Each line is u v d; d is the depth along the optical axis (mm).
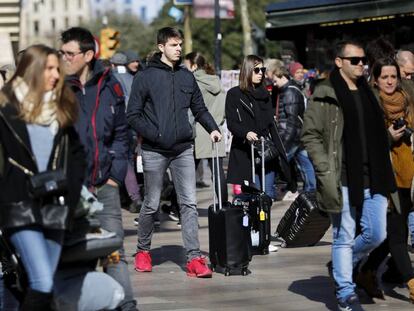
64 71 15602
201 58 31500
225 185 28938
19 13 62094
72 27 18484
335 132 19188
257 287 23125
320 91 19328
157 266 26125
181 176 24188
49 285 15172
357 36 56531
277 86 33469
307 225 28203
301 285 23328
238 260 24438
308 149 19328
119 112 18750
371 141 19297
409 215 22547
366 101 19391
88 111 18328
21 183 15227
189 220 24406
